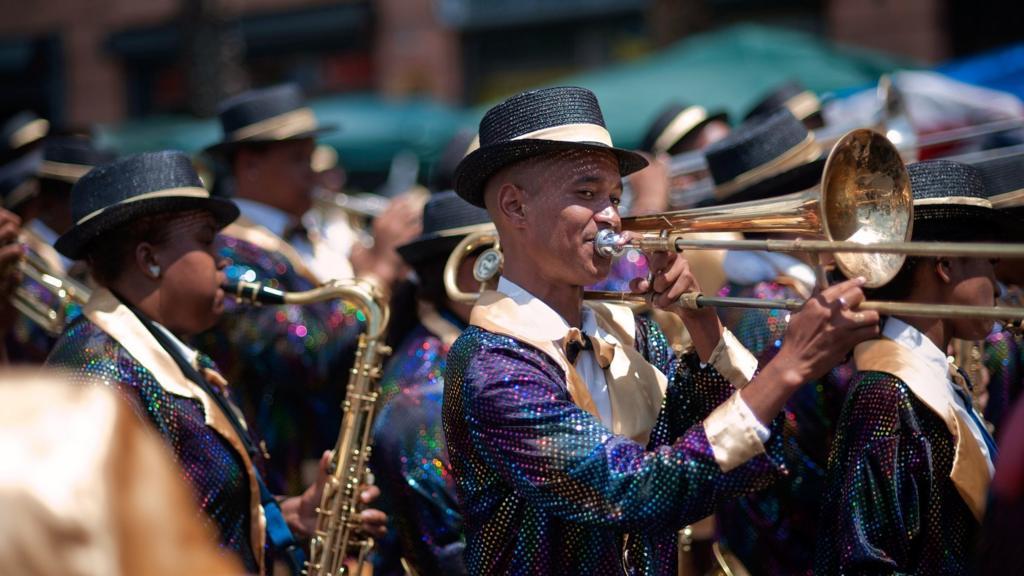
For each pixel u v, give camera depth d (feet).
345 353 14.89
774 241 7.68
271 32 52.75
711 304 8.27
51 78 57.57
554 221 8.51
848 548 8.66
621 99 29.66
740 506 11.71
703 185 18.51
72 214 10.84
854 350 9.49
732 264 13.99
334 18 51.75
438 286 13.00
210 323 11.12
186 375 10.45
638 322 9.69
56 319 13.14
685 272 8.46
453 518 11.60
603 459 7.88
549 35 50.55
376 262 16.15
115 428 3.66
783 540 11.41
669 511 7.75
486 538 8.61
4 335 13.65
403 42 51.52
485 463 8.61
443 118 34.45
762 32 31.48
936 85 24.43
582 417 8.09
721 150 14.62
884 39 43.06
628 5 48.85
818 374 7.71
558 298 8.84
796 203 7.93
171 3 55.42
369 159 33.24
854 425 9.09
